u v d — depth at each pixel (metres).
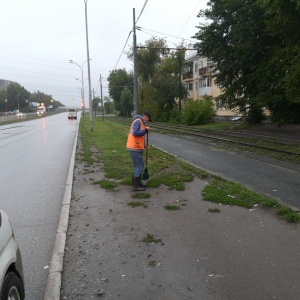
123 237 4.73
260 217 5.34
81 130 29.47
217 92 45.97
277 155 12.02
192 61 56.97
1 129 37.78
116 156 12.48
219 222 5.17
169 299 3.21
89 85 28.48
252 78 22.56
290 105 22.08
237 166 10.12
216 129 27.28
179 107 47.78
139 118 7.27
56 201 6.96
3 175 9.93
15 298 2.70
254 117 28.39
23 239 4.92
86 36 28.73
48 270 3.93
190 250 4.23
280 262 3.85
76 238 4.75
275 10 11.67
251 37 21.42
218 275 3.61
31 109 138.75
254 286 3.37
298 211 5.46
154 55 58.09
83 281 3.58
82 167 10.42
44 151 15.67
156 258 4.05
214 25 23.70
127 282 3.54
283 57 17.69
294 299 3.14
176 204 6.17
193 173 8.84
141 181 7.59
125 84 89.25
